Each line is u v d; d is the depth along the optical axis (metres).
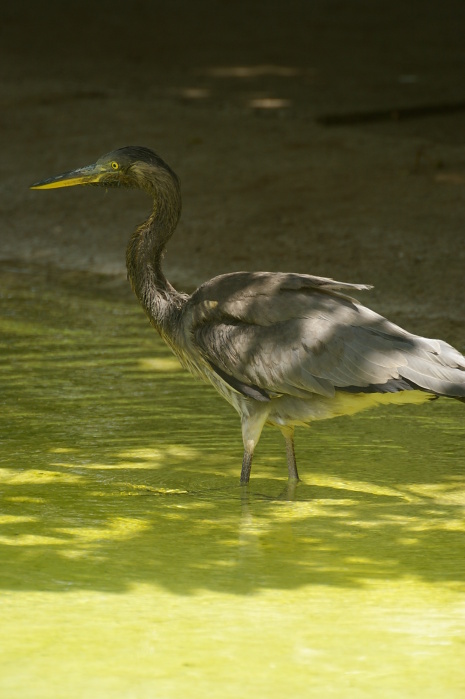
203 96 32.12
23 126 28.95
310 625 8.02
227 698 7.01
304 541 9.63
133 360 15.09
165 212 11.87
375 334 10.33
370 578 8.86
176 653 7.59
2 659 7.48
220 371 10.98
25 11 46.91
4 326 16.66
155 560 9.20
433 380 9.99
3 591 8.54
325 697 7.03
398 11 47.81
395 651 7.62
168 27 44.19
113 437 12.27
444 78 34.53
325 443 12.29
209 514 10.27
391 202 22.64
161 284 11.80
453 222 21.41
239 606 8.34
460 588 8.66
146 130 28.17
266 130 28.02
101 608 8.27
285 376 10.51
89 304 18.12
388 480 11.15
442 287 18.38
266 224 21.81
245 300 10.88
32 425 12.55
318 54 38.97
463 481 11.06
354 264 19.56
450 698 7.01
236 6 49.12
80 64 36.91
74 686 7.14
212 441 12.26
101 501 10.55
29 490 10.80
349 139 27.20
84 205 23.94
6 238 22.08
